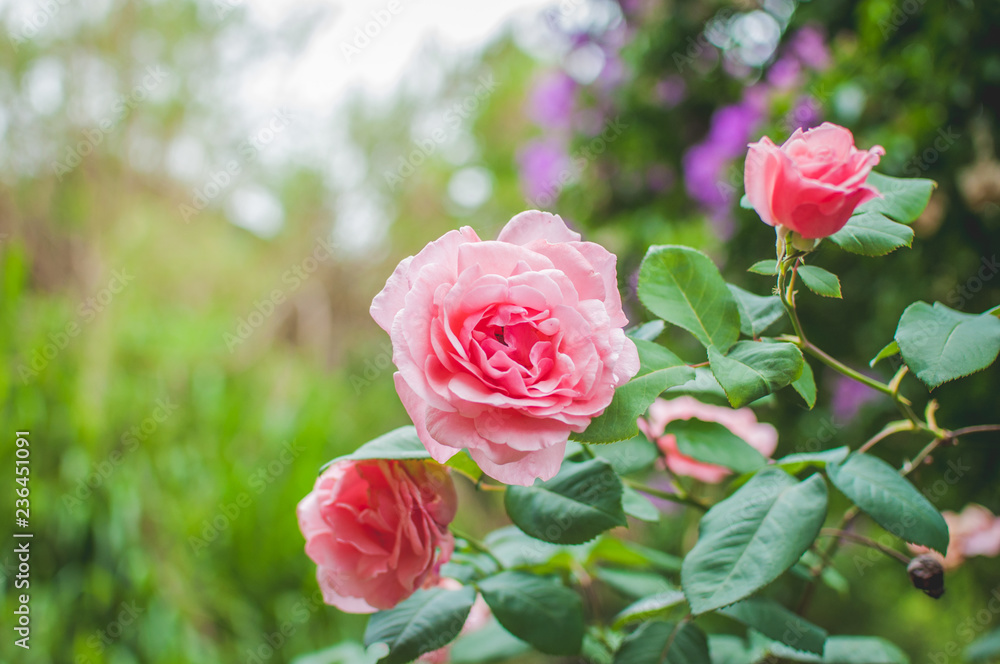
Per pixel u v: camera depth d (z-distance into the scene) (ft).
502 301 1.20
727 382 1.25
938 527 1.27
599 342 1.20
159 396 4.40
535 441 1.17
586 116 3.74
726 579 1.26
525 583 1.44
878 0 2.28
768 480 1.35
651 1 3.38
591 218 3.74
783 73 2.78
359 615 3.93
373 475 1.38
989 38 1.98
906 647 3.34
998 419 2.09
